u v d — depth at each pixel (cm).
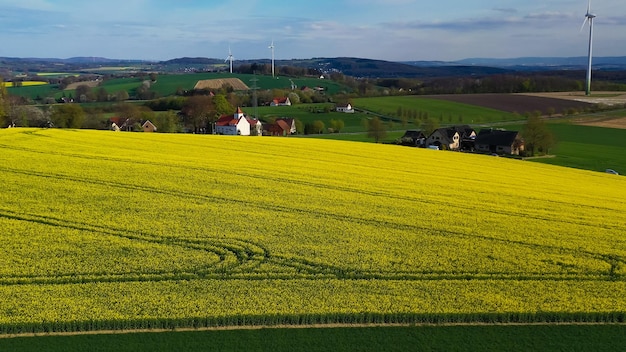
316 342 2064
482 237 3300
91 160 4866
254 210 3622
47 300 2273
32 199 3638
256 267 2703
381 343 2075
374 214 3669
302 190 4222
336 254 2903
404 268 2752
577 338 2158
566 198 4516
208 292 2405
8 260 2662
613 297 2488
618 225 3700
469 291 2512
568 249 3141
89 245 2892
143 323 2131
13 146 5344
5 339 2028
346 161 5734
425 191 4444
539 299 2436
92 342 2022
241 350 1986
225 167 4909
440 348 2052
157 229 3170
